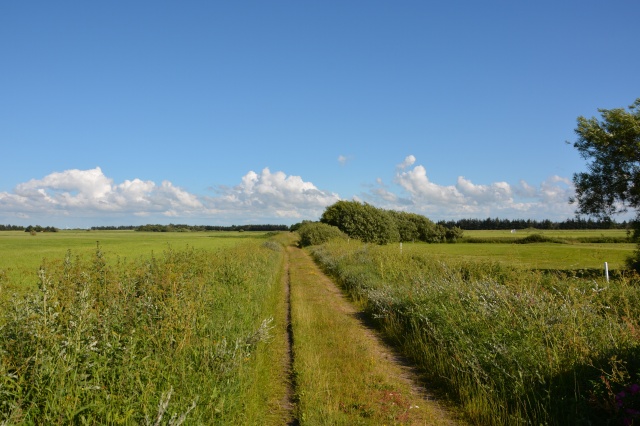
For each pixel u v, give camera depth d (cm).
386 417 607
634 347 575
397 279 1686
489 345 707
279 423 604
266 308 1359
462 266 1683
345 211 6078
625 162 2069
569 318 723
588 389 530
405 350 939
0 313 523
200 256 1402
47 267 678
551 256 3206
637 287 1012
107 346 511
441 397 688
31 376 422
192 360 630
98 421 427
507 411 585
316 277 2384
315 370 793
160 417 413
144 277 857
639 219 2103
